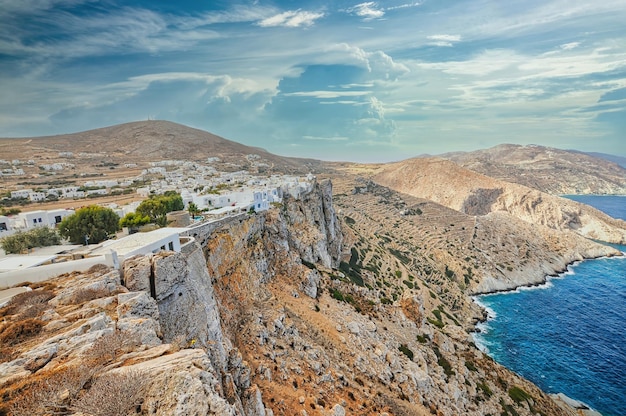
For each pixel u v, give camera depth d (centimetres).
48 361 1423
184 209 7275
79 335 1619
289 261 6144
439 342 6700
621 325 10344
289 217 8100
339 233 11006
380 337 5344
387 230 16400
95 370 1316
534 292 13075
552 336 9706
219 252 4416
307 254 7325
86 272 2469
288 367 3491
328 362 3947
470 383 5647
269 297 4744
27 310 1873
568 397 7106
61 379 1249
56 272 2517
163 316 2372
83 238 5291
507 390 6019
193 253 3244
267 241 6228
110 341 1516
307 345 4062
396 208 19762
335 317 5259
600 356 8675
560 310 11450
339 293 6381
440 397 4678
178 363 1368
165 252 2658
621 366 8244
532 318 10875
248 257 5097
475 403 5209
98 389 1178
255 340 3609
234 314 3838
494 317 10962
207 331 2670
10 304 2014
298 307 4950
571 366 8250
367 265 10869
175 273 2552
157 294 2391
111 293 2156
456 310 10919
